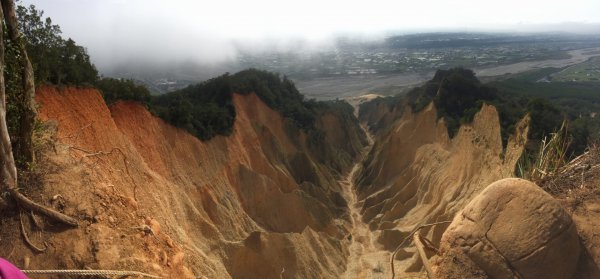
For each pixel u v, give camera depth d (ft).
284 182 151.23
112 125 82.38
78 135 68.69
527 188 28.99
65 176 39.04
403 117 190.29
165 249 41.88
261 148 157.69
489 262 28.55
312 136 193.57
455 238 30.73
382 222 135.23
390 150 172.76
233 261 85.97
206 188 108.58
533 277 27.25
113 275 32.58
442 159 145.89
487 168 115.44
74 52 83.41
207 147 124.16
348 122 254.27
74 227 34.81
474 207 30.83
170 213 72.69
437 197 131.44
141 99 101.71
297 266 94.07
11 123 36.27
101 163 53.83
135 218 41.37
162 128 108.06
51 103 68.90
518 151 98.73
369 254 119.85
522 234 27.86
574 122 114.42
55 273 30.78
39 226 33.55
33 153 37.86
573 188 33.30
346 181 194.49
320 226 130.41
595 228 29.40
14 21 36.17
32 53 67.46
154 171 91.56
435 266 32.19
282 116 184.03
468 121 139.64
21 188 35.22
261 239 93.45
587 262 28.27
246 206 125.49
